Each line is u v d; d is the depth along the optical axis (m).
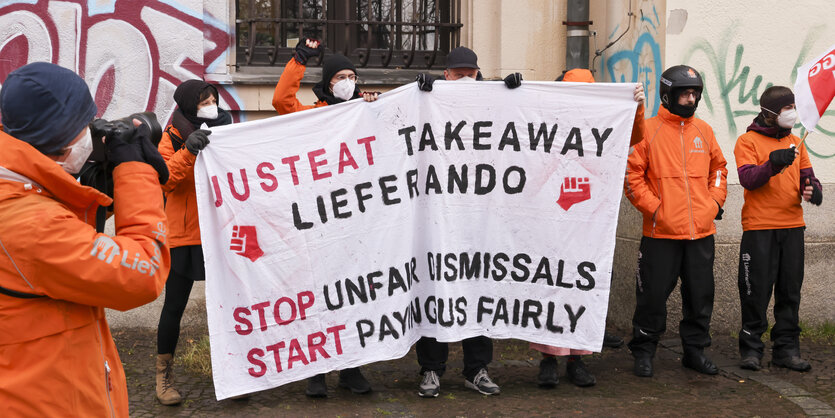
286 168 4.05
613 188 4.37
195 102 4.27
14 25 5.29
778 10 5.80
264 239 4.01
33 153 1.93
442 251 4.38
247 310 3.99
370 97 4.21
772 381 4.79
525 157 4.41
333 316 4.15
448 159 4.38
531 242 4.43
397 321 4.27
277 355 4.05
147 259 2.05
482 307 4.45
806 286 6.08
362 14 6.29
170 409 4.21
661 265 4.86
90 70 5.44
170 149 4.26
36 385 1.95
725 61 5.76
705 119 5.78
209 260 3.91
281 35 6.07
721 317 5.92
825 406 4.34
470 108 4.38
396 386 4.68
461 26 6.35
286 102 4.71
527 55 6.38
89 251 1.94
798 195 5.01
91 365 2.07
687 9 5.64
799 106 4.62
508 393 4.54
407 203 4.30
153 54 5.54
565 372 4.99
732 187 5.86
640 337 4.94
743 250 5.07
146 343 5.46
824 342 5.69
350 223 4.18
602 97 4.37
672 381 4.80
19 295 1.93
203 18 5.63
